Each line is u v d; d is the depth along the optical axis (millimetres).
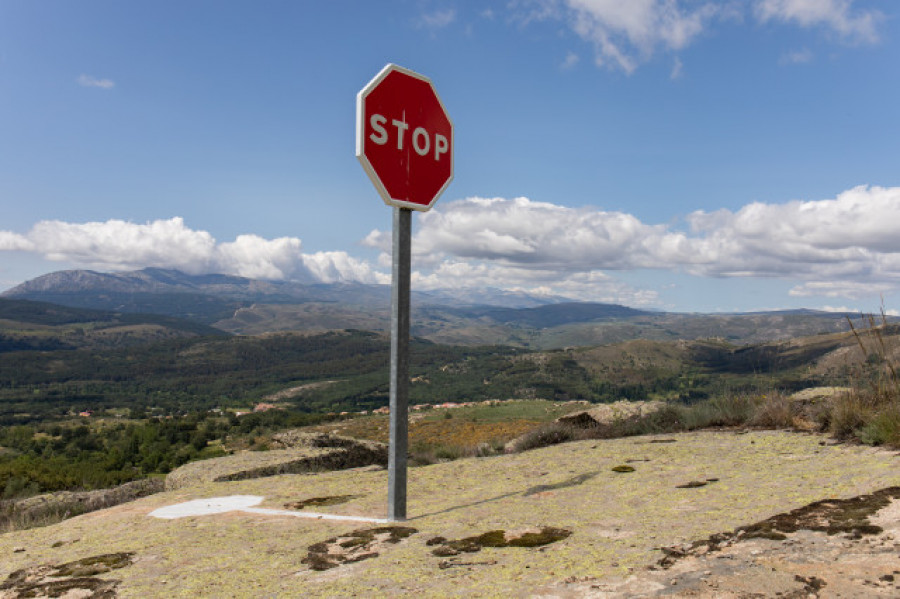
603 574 2260
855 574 1892
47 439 176750
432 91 5090
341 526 3867
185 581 2832
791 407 7023
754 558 2191
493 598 2146
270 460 9047
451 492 5035
